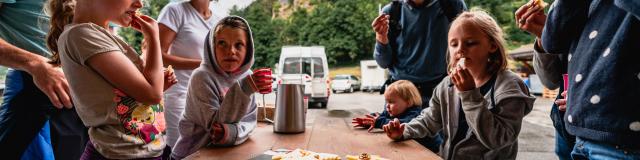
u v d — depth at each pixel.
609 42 0.80
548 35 1.03
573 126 0.89
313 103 12.33
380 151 1.14
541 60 1.28
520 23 1.23
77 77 0.99
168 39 1.82
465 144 1.37
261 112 1.94
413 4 1.97
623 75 0.76
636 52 0.75
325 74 11.80
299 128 1.48
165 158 1.16
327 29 40.34
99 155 1.00
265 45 40.28
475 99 1.19
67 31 1.00
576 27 0.96
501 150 1.33
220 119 1.23
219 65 1.38
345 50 39.78
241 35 1.40
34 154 1.40
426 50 1.95
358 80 25.22
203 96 1.28
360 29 39.50
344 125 1.78
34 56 1.23
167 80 1.22
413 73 2.01
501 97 1.30
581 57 0.88
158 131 1.12
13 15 1.40
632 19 0.75
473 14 1.45
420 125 1.46
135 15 1.05
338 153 1.11
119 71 0.95
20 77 1.34
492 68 1.42
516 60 17.73
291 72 11.76
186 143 1.32
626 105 0.76
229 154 1.07
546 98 14.99
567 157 1.22
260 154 1.04
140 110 1.06
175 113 1.80
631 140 0.75
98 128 1.01
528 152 4.49
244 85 1.22
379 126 1.60
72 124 1.43
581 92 0.85
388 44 2.00
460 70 1.20
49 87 1.21
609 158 0.80
